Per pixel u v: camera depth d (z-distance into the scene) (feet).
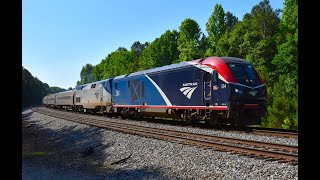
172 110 68.28
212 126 59.57
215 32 160.97
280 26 137.39
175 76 66.80
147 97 77.20
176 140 43.78
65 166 37.29
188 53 162.50
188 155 34.99
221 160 31.35
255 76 55.98
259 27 151.43
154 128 58.65
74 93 154.71
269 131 49.73
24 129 94.79
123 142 47.83
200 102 59.26
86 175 31.96
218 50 151.53
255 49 131.54
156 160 35.45
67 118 105.50
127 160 38.42
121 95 92.38
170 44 225.56
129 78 87.30
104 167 36.42
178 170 30.58
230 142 41.34
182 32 167.63
